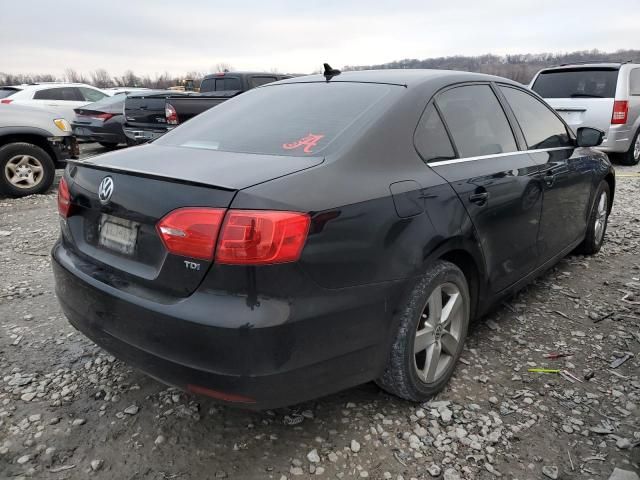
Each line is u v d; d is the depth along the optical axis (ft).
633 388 9.10
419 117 8.70
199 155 8.02
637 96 30.19
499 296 10.42
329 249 6.70
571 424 8.16
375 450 7.64
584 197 13.89
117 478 7.18
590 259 15.47
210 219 6.31
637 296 12.82
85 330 7.97
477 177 9.23
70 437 7.98
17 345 10.78
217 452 7.64
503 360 9.98
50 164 27.09
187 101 28.17
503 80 11.59
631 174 28.50
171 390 9.17
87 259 8.11
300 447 7.72
